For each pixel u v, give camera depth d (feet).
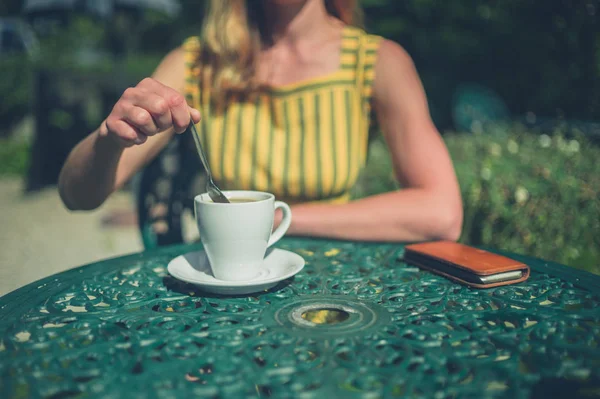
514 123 9.17
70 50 19.69
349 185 3.47
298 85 3.37
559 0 10.16
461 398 1.57
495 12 12.85
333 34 3.52
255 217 2.17
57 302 2.18
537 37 11.12
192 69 3.55
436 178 3.08
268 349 1.80
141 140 2.40
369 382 1.62
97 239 9.16
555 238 5.31
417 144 3.20
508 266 2.31
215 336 1.89
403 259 2.59
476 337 1.88
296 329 1.92
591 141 7.37
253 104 3.44
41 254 8.43
